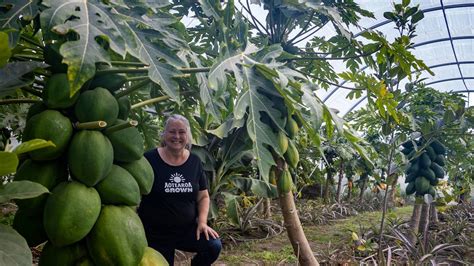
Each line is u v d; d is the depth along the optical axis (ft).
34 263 16.19
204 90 8.01
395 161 21.94
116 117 6.14
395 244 20.29
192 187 10.46
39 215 5.74
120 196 5.82
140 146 6.29
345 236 25.41
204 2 9.75
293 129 10.44
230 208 17.92
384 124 15.10
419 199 19.81
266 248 21.68
